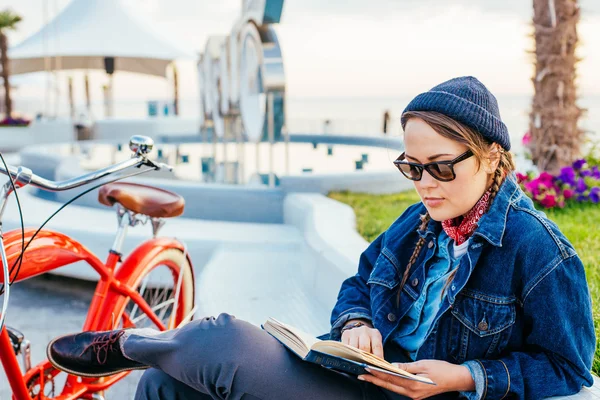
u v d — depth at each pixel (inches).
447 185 55.9
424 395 56.2
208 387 55.7
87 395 94.2
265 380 54.4
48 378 88.3
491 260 57.1
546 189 199.3
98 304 96.5
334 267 126.5
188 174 416.5
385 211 205.6
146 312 106.7
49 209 232.7
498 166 58.6
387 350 64.2
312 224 171.2
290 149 564.7
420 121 55.2
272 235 196.9
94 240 188.7
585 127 225.1
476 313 57.7
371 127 603.2
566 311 55.5
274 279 154.8
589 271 126.2
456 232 59.8
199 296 140.5
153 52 757.9
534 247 55.8
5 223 207.9
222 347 55.2
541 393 56.6
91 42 742.5
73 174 263.0
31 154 359.9
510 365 56.2
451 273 59.9
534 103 225.3
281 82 261.3
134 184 104.3
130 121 732.0
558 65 218.5
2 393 122.6
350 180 240.2
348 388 56.9
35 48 750.5
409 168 57.5
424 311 62.4
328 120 640.4
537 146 225.1
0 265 77.0
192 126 769.6
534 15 223.0
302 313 129.2
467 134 53.8
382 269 66.2
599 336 92.6
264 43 267.1
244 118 290.7
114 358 67.5
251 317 125.9
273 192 225.3
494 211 57.4
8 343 79.7
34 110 1435.8
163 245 109.9
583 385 59.7
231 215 225.0
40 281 203.3
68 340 71.5
